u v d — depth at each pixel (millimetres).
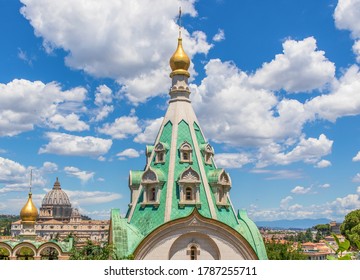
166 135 70812
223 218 65188
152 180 65312
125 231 61031
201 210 63531
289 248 95812
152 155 69812
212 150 71312
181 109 72562
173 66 75750
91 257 56594
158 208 63750
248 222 67312
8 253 77562
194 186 64625
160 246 59125
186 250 60125
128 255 57594
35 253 73812
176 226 59812
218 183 66312
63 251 74438
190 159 67438
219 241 60625
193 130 70750
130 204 70250
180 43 76875
